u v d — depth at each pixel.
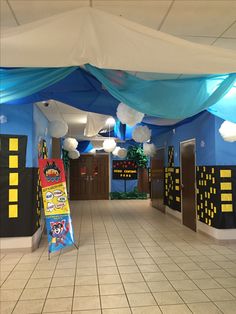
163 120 5.59
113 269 3.91
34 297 3.10
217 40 3.03
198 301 2.99
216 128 5.10
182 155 6.81
